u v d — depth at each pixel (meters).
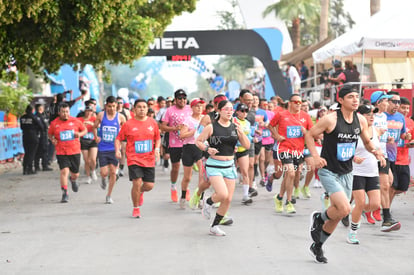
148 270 6.81
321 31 45.50
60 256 7.56
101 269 6.88
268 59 28.98
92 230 9.30
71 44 14.41
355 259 7.33
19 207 11.86
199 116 10.99
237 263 7.12
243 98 12.73
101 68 20.86
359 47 17.64
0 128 20.81
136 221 10.05
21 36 14.40
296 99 11.09
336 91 19.47
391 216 9.74
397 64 24.58
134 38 18.31
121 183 15.67
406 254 7.59
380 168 9.23
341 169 7.13
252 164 12.73
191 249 7.89
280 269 6.82
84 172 18.62
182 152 11.48
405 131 10.05
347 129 7.04
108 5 14.38
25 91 23.67
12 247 8.15
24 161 18.50
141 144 10.32
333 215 6.96
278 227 9.49
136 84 51.34
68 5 14.09
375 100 9.83
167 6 24.50
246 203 11.99
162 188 14.56
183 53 28.44
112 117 12.26
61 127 12.48
